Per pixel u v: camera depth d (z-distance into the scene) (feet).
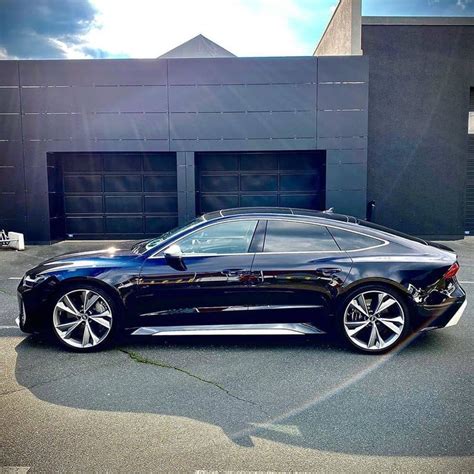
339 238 15.03
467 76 41.78
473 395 11.64
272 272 14.55
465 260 32.27
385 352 14.53
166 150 39.27
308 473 8.52
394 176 42.70
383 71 41.88
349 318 14.64
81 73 38.58
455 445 9.37
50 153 40.01
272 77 38.55
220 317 14.74
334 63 38.34
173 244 15.07
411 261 14.61
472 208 44.42
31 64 38.42
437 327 14.65
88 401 11.36
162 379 12.66
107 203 42.96
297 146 38.99
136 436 9.76
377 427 10.09
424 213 42.98
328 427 10.09
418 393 11.75
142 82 38.70
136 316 14.74
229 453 9.15
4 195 39.70
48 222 39.93
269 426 10.16
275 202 42.78
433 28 41.47
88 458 8.99
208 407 11.04
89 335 14.69
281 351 14.79
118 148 39.27
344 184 39.22
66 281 14.58
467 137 42.52
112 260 15.06
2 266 30.32
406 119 42.24
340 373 13.05
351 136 38.78
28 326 14.93
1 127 39.06
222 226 15.15
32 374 12.98
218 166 42.52
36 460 8.93
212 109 38.86
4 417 10.58
